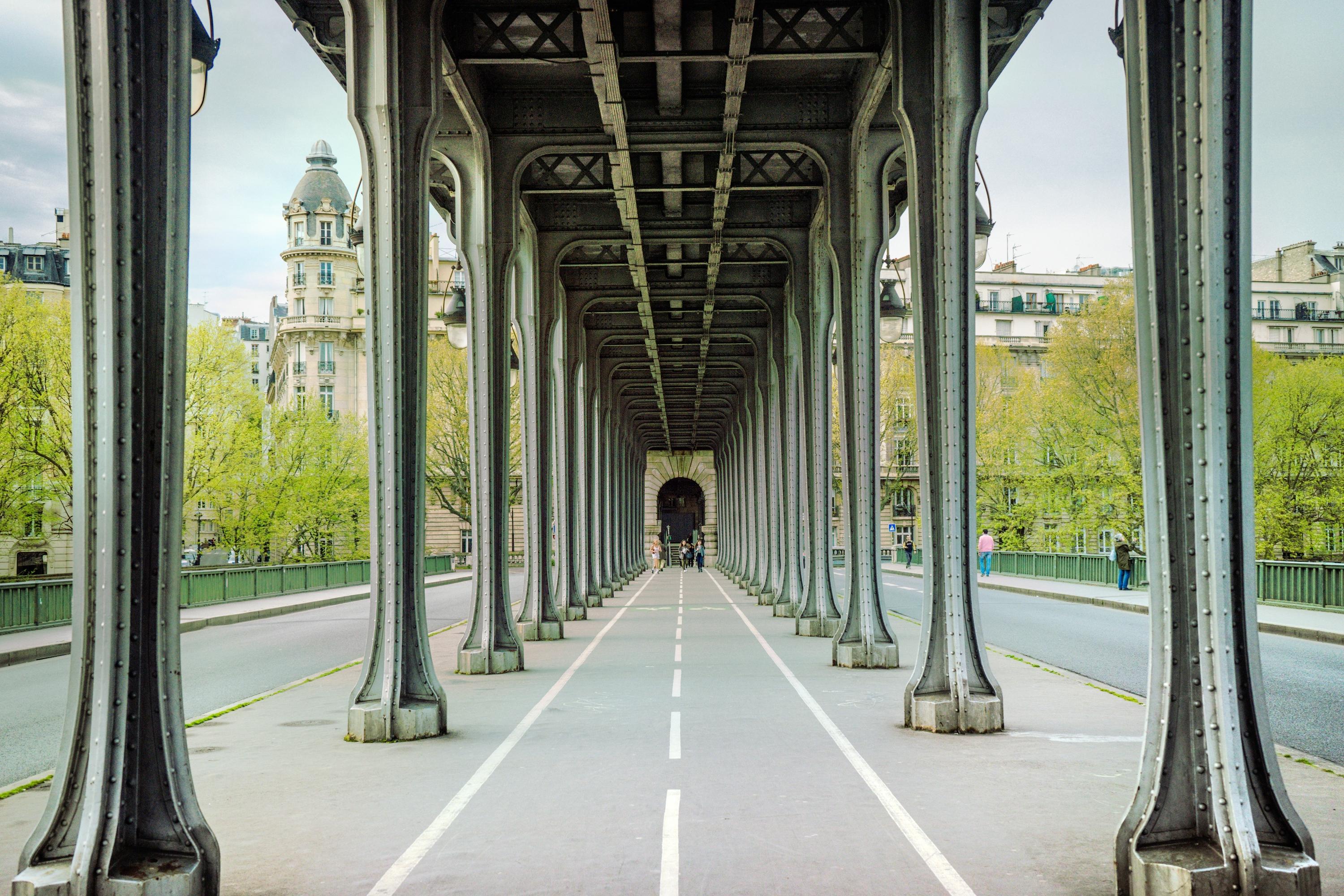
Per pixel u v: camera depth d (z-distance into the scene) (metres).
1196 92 5.12
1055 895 5.25
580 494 29.95
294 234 91.75
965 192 9.94
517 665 15.22
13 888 4.99
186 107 5.61
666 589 43.25
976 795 7.33
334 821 6.88
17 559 58.25
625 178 18.97
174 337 5.52
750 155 20.89
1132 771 8.05
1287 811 4.90
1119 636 19.34
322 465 54.78
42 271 85.94
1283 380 40.69
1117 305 46.03
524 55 14.19
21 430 36.81
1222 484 5.07
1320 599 22.09
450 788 7.79
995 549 53.31
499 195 16.98
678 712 11.10
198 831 5.28
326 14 13.77
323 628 24.94
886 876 5.57
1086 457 47.06
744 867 5.76
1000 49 14.53
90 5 5.25
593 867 5.79
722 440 71.56
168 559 5.41
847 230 16.84
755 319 35.56
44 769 9.10
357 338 91.19
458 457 61.09
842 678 13.88
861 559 15.34
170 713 5.36
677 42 14.37
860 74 16.30
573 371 30.02
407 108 10.69
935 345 10.16
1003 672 13.88
